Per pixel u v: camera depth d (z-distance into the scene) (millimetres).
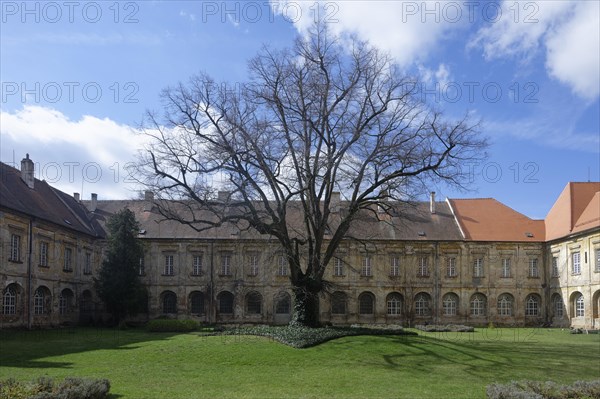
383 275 57750
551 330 48281
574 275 51594
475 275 57656
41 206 47000
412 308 57219
